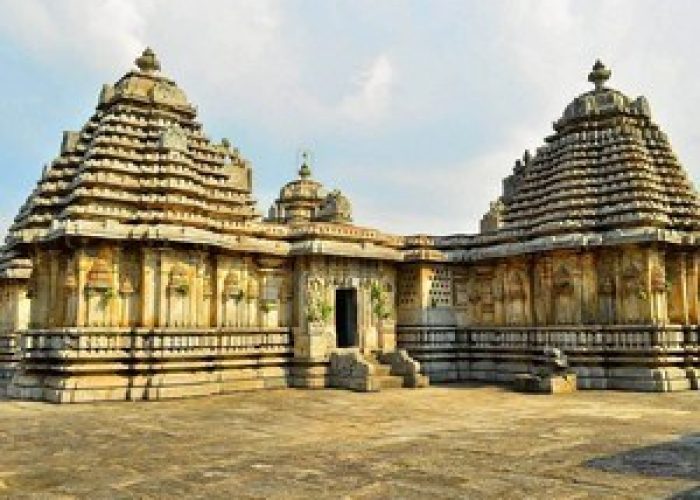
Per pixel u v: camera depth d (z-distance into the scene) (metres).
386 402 19.86
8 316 32.72
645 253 24.48
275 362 25.23
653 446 11.77
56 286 22.23
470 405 18.98
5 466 10.46
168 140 23.81
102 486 9.05
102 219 21.45
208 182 25.41
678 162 28.12
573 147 28.44
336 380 25.00
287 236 26.69
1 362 32.03
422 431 13.97
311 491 8.62
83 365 20.31
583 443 12.16
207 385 22.39
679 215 26.30
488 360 28.75
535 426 14.54
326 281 26.33
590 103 29.09
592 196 26.91
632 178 26.23
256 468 10.13
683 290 25.42
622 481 9.02
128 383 20.91
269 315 25.62
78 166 24.67
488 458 10.78
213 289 24.08
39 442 12.74
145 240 21.53
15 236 23.08
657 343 23.56
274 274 26.08
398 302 29.50
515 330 27.59
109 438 13.20
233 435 13.55
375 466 10.22
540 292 27.03
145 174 23.09
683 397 21.12
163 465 10.43
